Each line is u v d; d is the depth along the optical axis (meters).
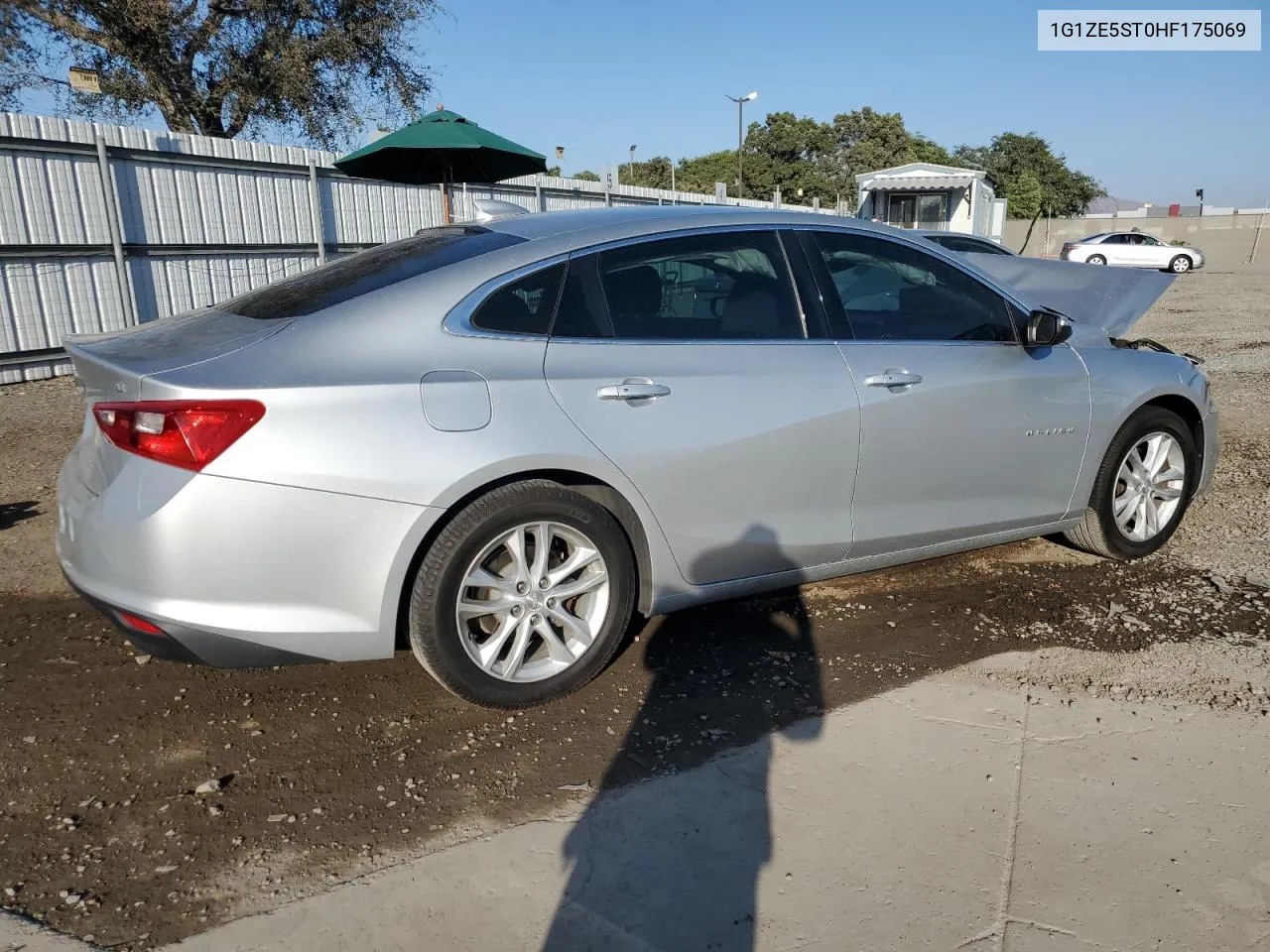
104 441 2.85
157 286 10.27
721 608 4.07
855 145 62.22
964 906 2.31
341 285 3.20
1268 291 22.72
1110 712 3.21
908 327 3.81
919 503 3.82
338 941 2.21
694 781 2.83
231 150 10.88
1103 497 4.36
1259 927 2.25
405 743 3.05
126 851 2.53
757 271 3.56
